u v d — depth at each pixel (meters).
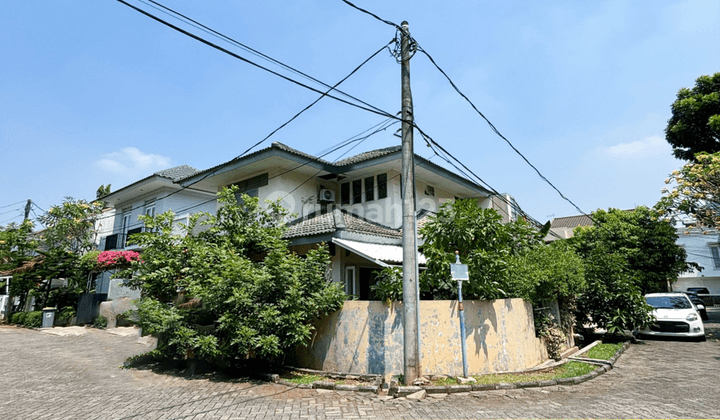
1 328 18.81
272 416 5.74
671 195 13.95
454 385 7.25
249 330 7.79
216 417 5.67
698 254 34.25
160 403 6.39
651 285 20.50
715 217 13.17
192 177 16.83
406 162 8.23
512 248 10.53
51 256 19.53
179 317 8.59
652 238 20.78
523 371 8.24
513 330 8.76
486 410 6.09
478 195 19.23
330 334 8.69
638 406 6.22
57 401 6.51
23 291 21.23
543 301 10.79
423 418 5.71
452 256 8.62
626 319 12.96
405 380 7.35
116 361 10.28
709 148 17.38
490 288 8.52
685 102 17.00
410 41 8.70
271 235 10.77
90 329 17.03
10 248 25.30
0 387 7.50
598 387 7.51
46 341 14.10
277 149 13.68
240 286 8.21
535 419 5.64
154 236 10.05
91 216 23.94
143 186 20.30
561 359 9.96
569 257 11.52
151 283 9.88
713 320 21.19
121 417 5.65
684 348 12.05
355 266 12.39
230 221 10.87
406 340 7.49
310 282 8.86
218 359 9.23
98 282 22.30
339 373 8.04
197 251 9.31
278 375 8.19
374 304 8.29
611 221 22.09
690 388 7.31
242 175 16.28
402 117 8.44
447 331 8.06
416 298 7.70
